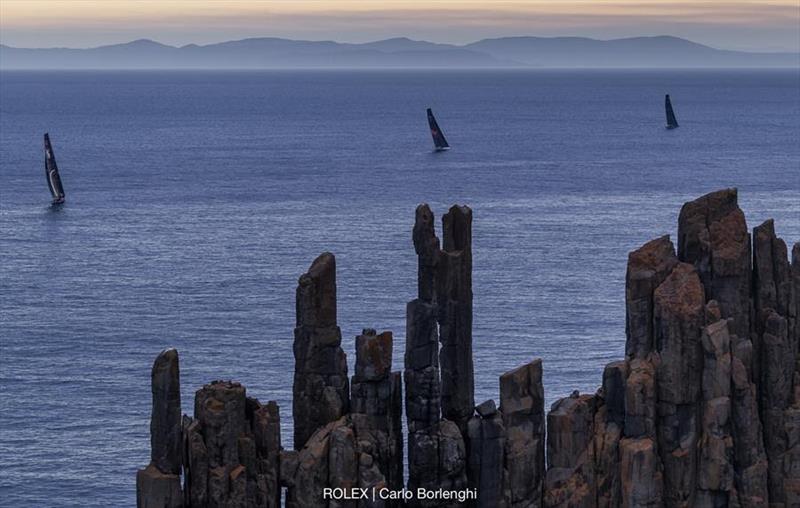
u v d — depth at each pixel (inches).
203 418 6884.8
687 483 7416.3
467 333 7549.2
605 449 7377.0
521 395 7308.1
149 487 6697.8
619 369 7539.4
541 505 7293.3
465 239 7529.5
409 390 7308.1
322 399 7381.9
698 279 7721.5
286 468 6998.0
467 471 7327.8
